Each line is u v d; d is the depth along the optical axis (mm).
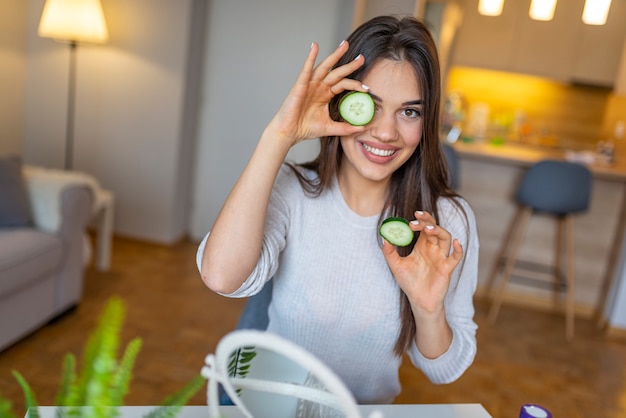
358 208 1262
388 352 1298
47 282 2955
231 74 4594
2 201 2930
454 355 1217
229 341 717
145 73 4414
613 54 4508
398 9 2287
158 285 3787
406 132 1153
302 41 4430
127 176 4586
